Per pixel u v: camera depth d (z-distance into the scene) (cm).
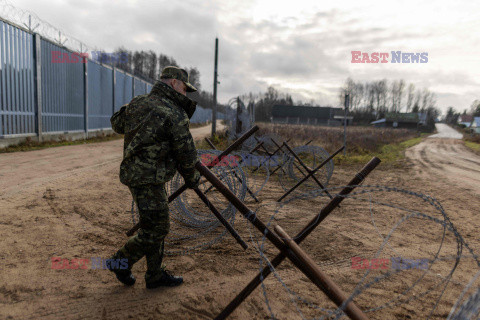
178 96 226
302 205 564
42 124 1372
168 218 231
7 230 357
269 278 285
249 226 426
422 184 812
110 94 2223
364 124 9600
